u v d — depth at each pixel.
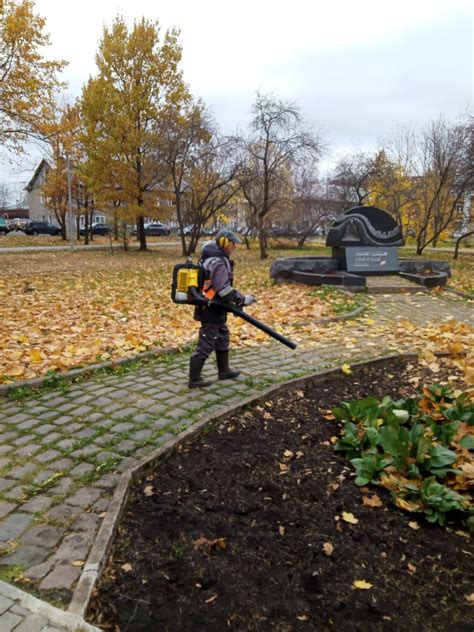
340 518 2.73
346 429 3.53
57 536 2.52
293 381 4.66
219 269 4.42
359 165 32.84
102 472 3.13
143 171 27.03
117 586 2.21
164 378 4.94
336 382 4.89
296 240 43.69
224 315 4.63
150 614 2.07
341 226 13.17
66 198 39.22
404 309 9.01
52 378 4.77
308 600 2.17
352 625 2.05
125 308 9.41
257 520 2.71
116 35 26.14
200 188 27.39
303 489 3.01
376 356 5.67
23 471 3.13
